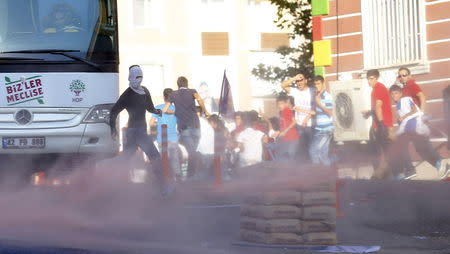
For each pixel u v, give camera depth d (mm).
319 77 24500
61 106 18328
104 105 18594
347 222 15664
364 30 30000
